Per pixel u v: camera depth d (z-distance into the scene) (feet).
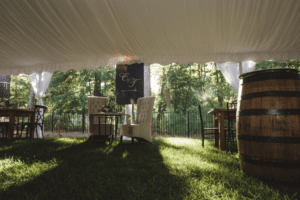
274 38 15.75
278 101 6.18
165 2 11.49
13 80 46.52
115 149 13.30
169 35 15.42
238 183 6.16
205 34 15.21
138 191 5.49
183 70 40.55
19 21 13.78
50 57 20.80
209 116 32.53
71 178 6.68
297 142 5.95
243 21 13.25
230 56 19.22
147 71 21.24
